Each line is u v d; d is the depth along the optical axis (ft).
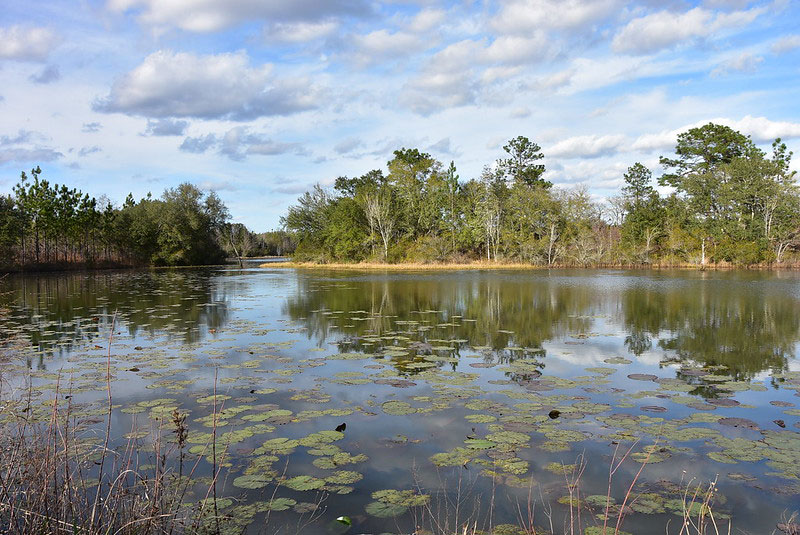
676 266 165.37
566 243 169.48
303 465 16.37
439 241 168.96
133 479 14.93
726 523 12.92
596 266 168.45
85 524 10.98
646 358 31.73
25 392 23.57
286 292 75.82
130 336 39.19
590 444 18.02
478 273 129.80
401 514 13.30
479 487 14.92
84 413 21.04
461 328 43.11
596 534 12.37
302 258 194.70
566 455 17.12
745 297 66.64
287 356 32.24
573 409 21.65
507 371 28.45
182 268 175.32
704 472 15.84
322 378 26.94
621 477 15.52
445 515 13.32
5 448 13.29
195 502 13.89
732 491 14.60
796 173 160.66
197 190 207.62
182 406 22.21
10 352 32.04
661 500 14.11
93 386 25.12
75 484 13.57
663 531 12.56
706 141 180.14
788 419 20.42
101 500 12.37
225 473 15.78
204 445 17.88
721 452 17.21
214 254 220.84
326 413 21.29
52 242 161.07
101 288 84.02
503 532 12.46
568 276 115.14
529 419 20.49
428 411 21.53
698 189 169.58
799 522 12.95
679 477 15.52
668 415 21.01
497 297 67.67
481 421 20.29
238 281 101.86
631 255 169.78
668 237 173.17
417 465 16.38
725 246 159.94
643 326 43.96
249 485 14.92
